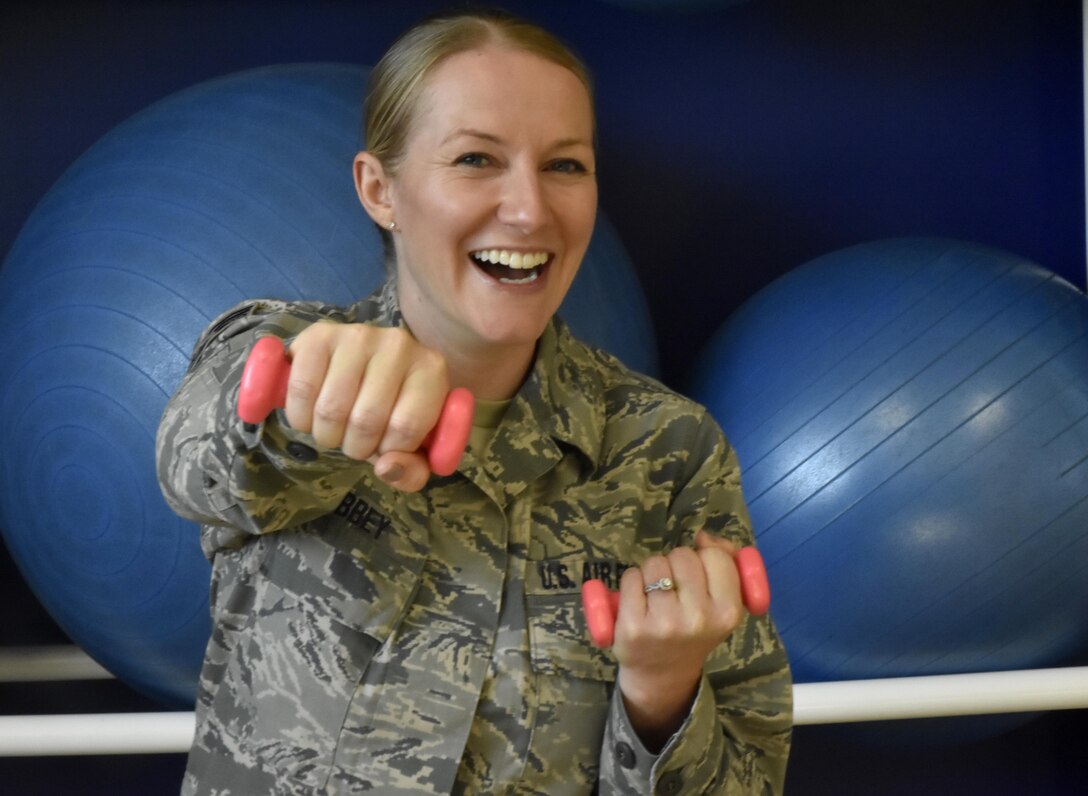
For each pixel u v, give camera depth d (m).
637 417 0.98
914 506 1.75
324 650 0.87
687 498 0.98
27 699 2.27
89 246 1.72
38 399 1.70
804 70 2.43
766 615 0.97
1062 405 1.79
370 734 0.85
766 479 1.84
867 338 1.86
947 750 2.35
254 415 0.64
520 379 0.96
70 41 2.33
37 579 1.82
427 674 0.87
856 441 1.79
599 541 0.93
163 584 1.67
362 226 1.69
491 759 0.87
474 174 0.86
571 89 0.87
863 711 1.79
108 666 1.88
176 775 2.28
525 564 0.91
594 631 0.77
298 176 1.71
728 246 2.45
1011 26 2.43
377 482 0.89
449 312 0.89
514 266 0.88
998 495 1.75
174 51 2.35
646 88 2.41
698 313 2.46
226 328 0.92
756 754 0.96
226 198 1.70
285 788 0.86
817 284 2.00
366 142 0.94
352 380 0.62
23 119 2.33
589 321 1.80
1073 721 2.36
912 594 1.77
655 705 0.84
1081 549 1.77
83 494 1.67
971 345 1.82
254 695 0.88
